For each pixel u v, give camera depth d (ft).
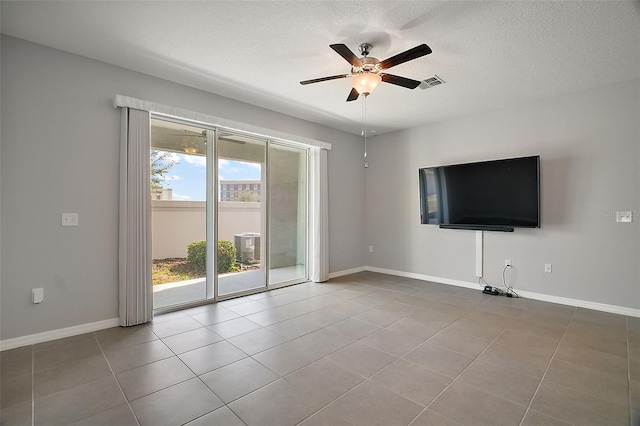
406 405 5.97
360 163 18.94
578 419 5.57
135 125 10.05
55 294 8.88
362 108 13.94
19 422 5.43
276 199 15.05
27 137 8.43
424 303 12.42
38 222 8.61
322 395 6.29
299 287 14.99
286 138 14.43
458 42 8.45
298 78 10.85
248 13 7.30
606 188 11.39
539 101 12.81
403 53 7.41
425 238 16.58
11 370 7.14
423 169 15.81
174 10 7.18
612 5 6.84
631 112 10.89
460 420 5.55
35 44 8.54
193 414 5.69
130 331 9.50
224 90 11.85
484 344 8.66
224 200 13.08
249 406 5.93
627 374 7.08
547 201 12.67
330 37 8.31
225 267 13.24
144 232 10.21
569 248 12.18
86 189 9.36
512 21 7.49
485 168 13.71
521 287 13.37
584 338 9.05
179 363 7.54
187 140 12.05
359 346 8.53
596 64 9.65
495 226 13.51
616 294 11.23
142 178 10.18
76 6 6.99
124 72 10.02
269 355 7.98
